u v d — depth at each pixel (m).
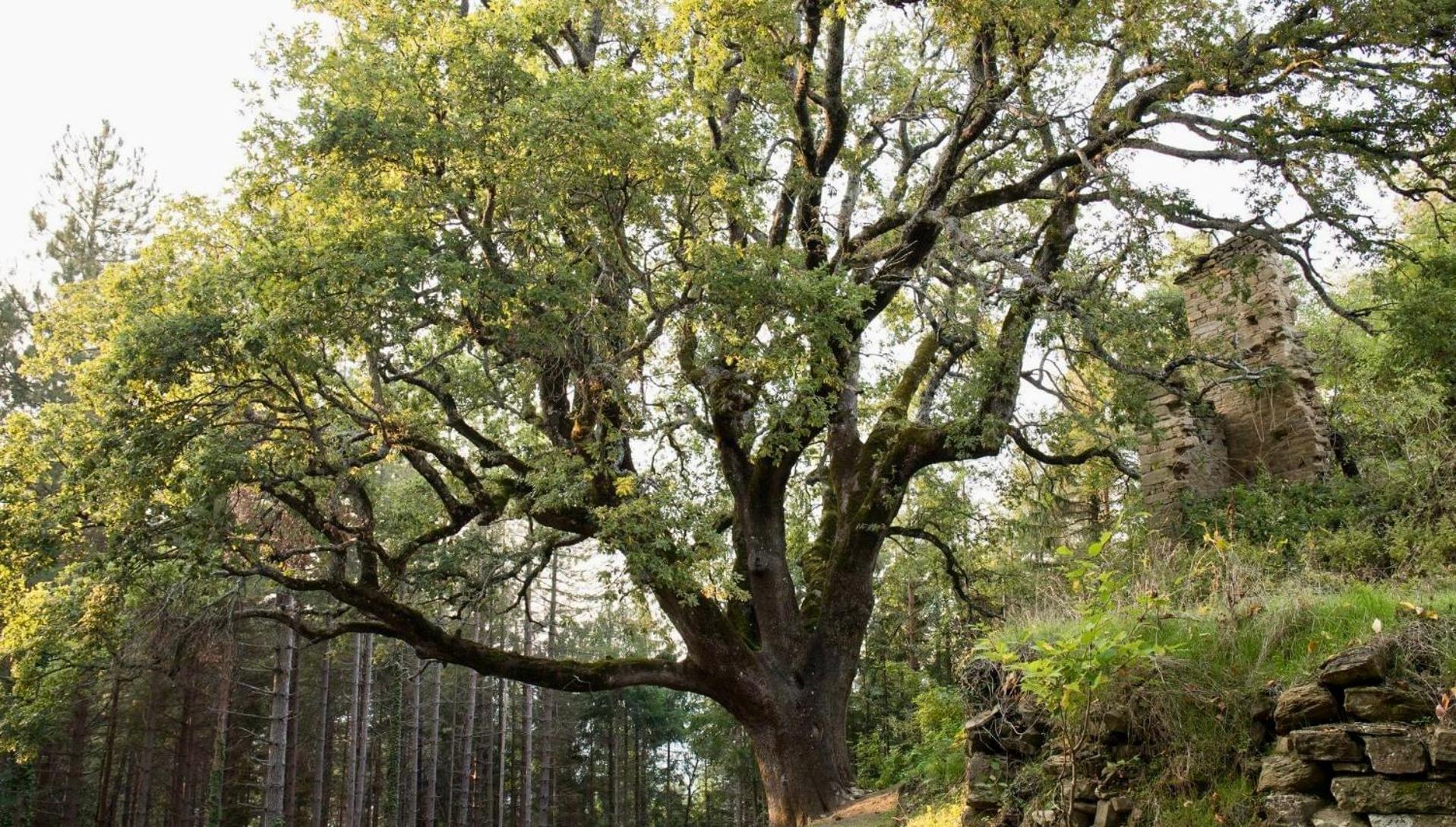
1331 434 15.23
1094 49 14.25
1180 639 6.62
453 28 12.57
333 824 41.53
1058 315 12.55
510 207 12.73
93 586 13.81
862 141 17.09
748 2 12.66
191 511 12.37
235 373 12.66
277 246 11.85
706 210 14.02
